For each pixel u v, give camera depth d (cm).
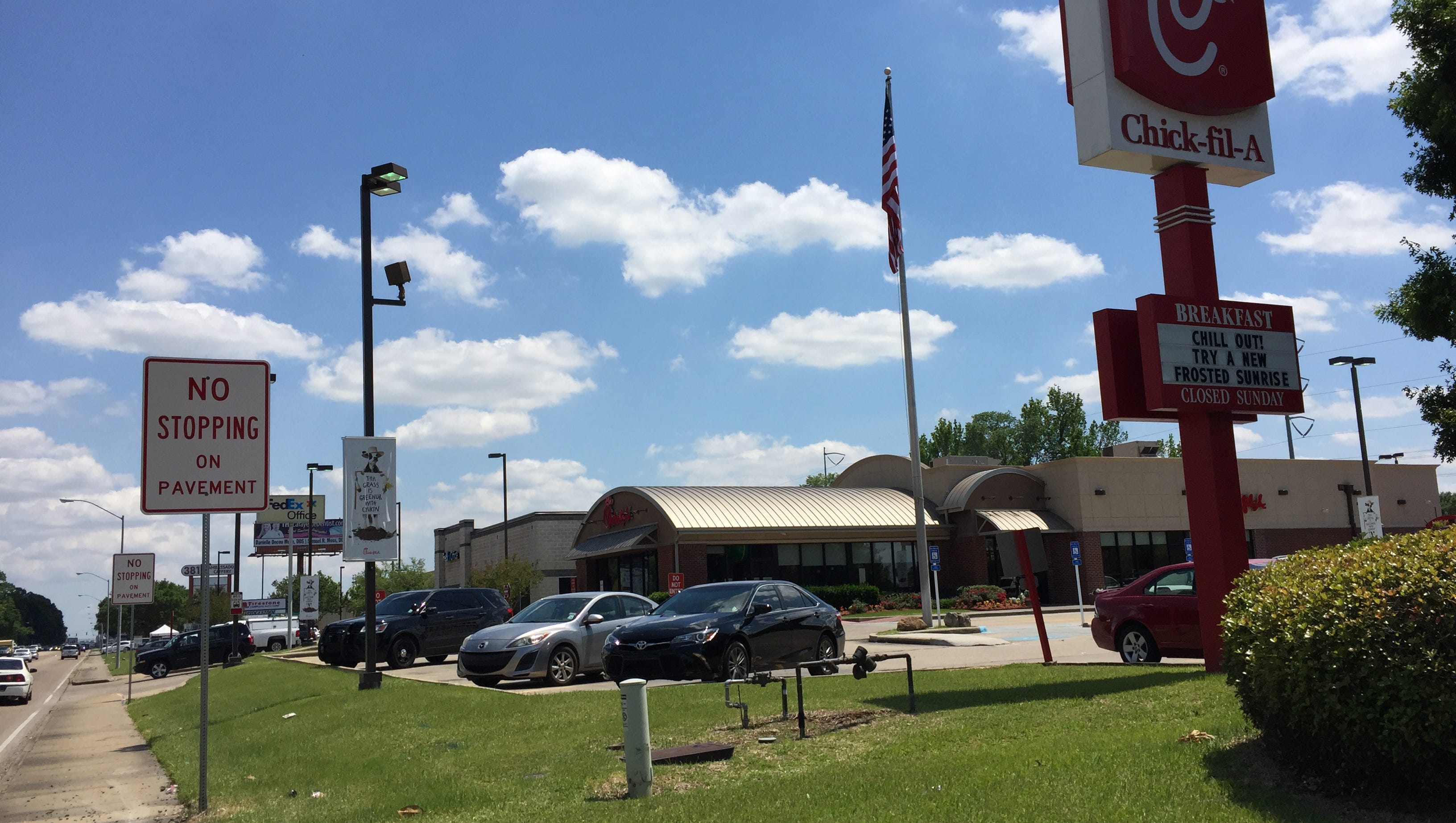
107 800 1086
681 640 1446
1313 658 601
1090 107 1225
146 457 842
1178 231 1241
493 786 847
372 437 1969
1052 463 4688
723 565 4319
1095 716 900
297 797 935
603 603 1864
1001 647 2194
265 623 5716
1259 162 1270
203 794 917
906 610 4297
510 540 6594
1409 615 563
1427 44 1533
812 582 4497
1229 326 1198
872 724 962
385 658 2566
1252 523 4734
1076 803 607
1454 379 1633
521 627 1773
